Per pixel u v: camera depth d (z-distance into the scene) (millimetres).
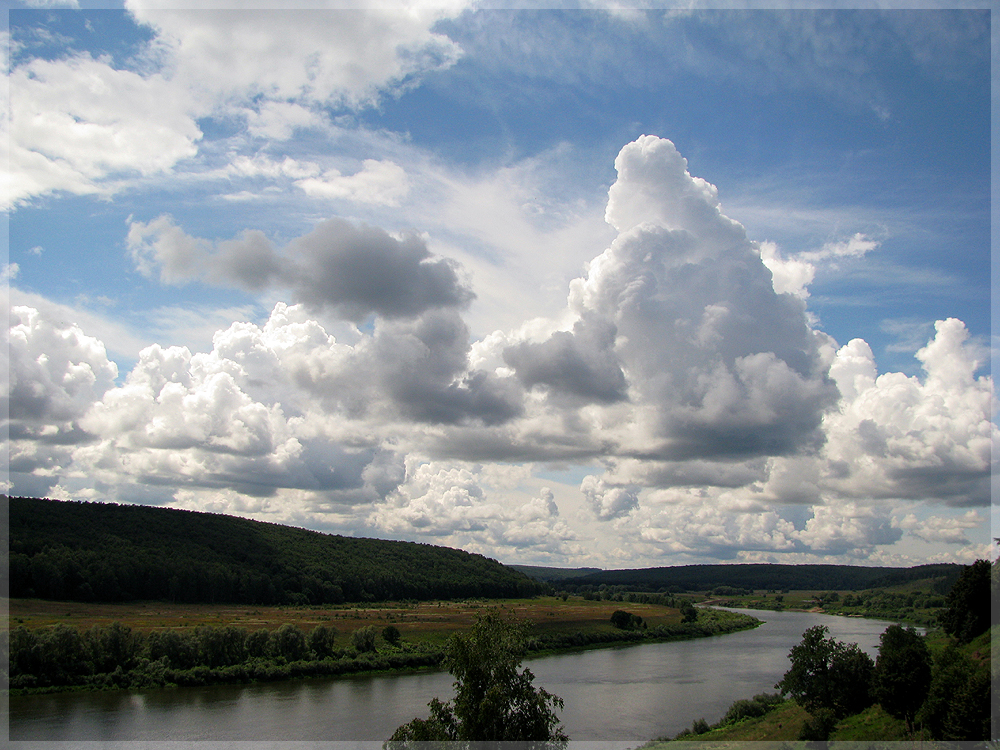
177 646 93938
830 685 54750
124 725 68938
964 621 62281
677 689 86125
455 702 31703
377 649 112125
